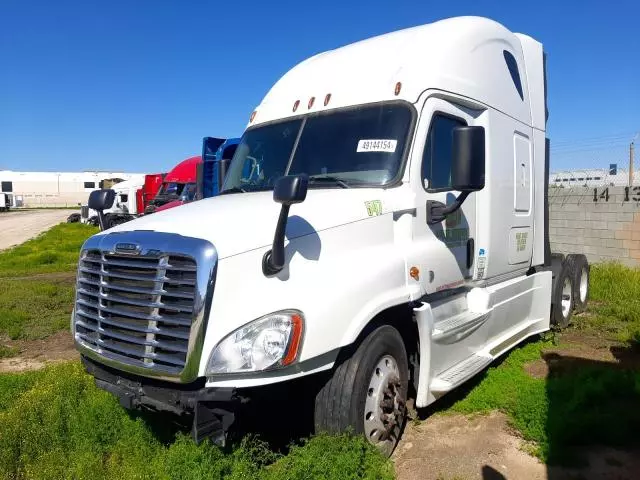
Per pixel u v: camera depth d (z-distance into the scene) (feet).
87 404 15.51
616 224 38.99
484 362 17.12
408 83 15.47
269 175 16.53
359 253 13.28
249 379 10.80
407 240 14.55
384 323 13.88
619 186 38.88
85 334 13.26
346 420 12.41
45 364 21.80
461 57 17.40
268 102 18.72
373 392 13.14
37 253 73.26
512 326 21.13
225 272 11.05
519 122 21.01
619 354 21.57
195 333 10.80
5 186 295.07
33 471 12.53
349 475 11.47
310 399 13.08
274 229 12.14
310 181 15.33
